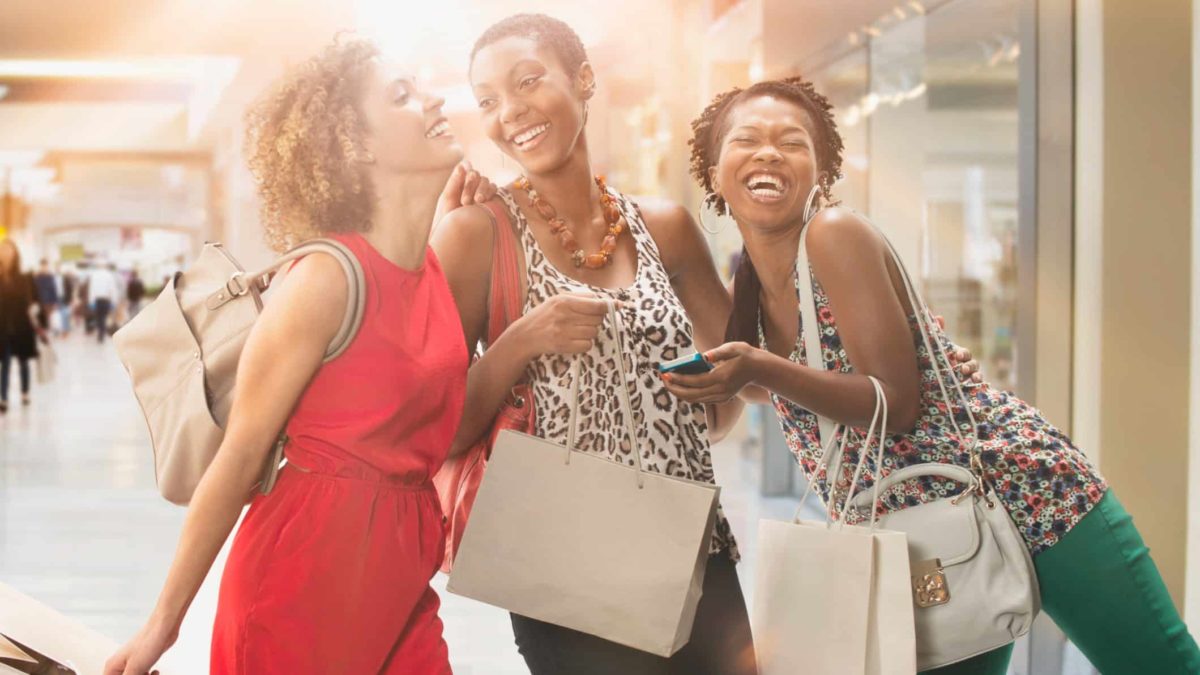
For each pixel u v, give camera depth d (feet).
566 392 6.81
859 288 6.68
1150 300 12.05
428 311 6.27
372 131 6.04
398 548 6.03
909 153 18.21
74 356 77.30
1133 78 11.93
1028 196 12.87
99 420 39.29
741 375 6.28
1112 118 11.93
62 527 21.54
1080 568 6.78
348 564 5.86
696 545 6.11
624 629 6.16
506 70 6.99
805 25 20.35
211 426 6.06
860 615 6.38
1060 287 12.47
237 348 6.07
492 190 7.16
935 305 18.28
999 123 16.08
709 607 6.99
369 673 5.93
